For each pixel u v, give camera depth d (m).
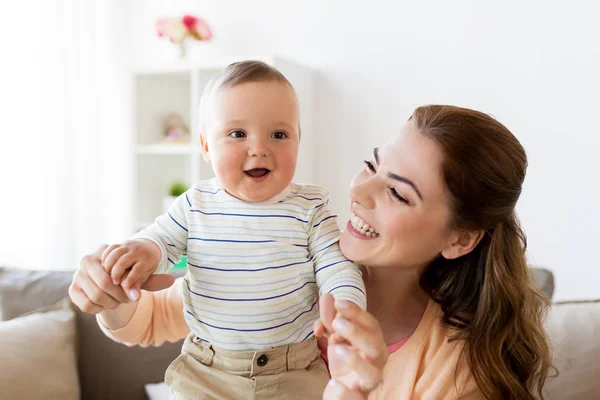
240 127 0.82
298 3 2.66
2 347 1.37
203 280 0.83
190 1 2.93
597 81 2.14
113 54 2.98
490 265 0.96
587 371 1.34
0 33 2.50
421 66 2.43
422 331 0.99
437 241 0.91
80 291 0.74
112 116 2.98
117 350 1.56
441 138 0.86
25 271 1.66
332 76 2.62
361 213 0.90
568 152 2.21
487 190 0.87
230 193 0.86
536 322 1.05
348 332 0.66
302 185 0.91
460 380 0.94
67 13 2.71
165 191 2.95
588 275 2.22
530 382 1.03
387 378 0.95
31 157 2.62
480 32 2.31
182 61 2.54
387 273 0.99
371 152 2.56
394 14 2.46
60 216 2.70
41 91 2.62
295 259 0.84
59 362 1.44
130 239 0.81
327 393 0.70
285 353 0.85
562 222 2.24
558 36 2.19
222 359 0.85
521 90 2.26
